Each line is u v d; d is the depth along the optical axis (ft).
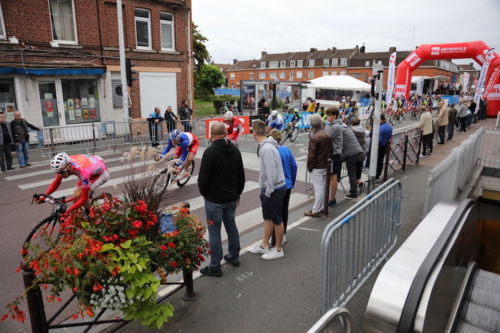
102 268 8.11
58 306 12.29
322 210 19.84
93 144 38.55
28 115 42.91
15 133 32.55
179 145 23.30
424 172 30.37
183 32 57.36
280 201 14.39
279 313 11.48
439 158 36.55
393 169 29.78
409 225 18.56
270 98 84.58
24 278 8.36
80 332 10.68
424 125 36.76
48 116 44.98
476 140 27.45
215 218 13.05
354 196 22.84
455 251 10.17
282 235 14.94
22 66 41.19
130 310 8.90
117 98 51.29
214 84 195.83
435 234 10.56
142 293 8.68
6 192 25.39
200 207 21.76
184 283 11.96
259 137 14.40
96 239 8.87
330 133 20.22
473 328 11.00
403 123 77.92
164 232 10.16
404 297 8.24
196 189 25.61
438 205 12.81
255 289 12.82
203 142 47.19
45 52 43.14
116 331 10.65
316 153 18.85
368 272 12.82
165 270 10.31
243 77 278.05
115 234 9.11
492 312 11.53
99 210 9.11
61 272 8.09
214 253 13.39
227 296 12.39
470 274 13.57
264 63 262.88
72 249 8.14
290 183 15.55
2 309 12.05
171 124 45.96
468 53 78.07
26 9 41.14
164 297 11.31
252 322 11.04
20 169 32.91
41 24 42.55
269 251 15.37
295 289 12.82
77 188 15.62
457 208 12.22
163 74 55.77
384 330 8.33
